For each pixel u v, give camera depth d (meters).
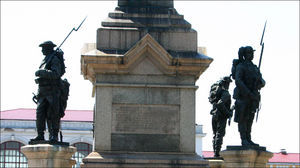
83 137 70.81
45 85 18.34
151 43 18.61
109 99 18.55
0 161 70.50
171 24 19.25
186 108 18.75
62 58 18.86
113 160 17.91
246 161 18.02
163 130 18.61
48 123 18.56
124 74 18.67
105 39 18.83
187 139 18.64
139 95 18.67
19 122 71.38
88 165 17.73
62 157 17.58
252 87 18.84
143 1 19.61
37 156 17.36
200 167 18.08
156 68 18.80
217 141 25.06
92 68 18.52
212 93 25.50
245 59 19.17
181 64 18.72
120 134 18.47
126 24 19.08
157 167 17.98
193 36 19.16
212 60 18.80
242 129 18.70
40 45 18.80
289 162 73.44
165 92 18.75
